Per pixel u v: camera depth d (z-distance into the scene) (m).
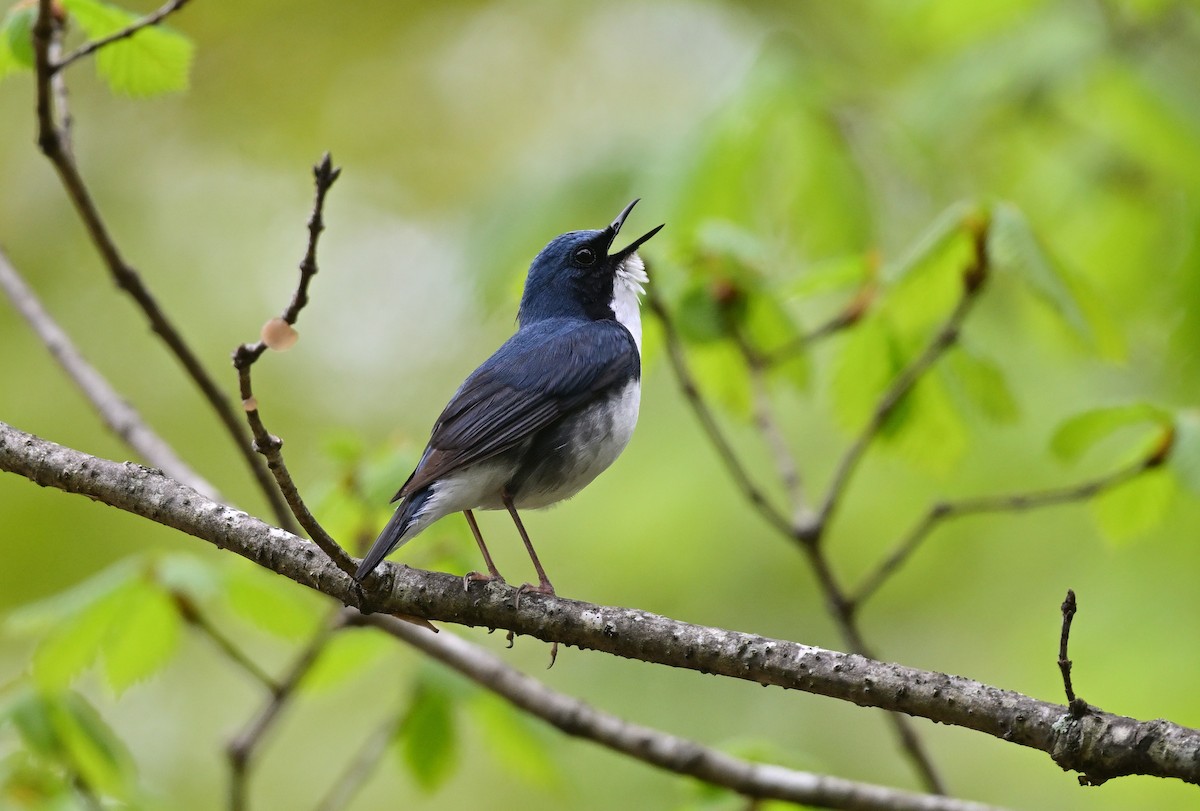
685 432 13.90
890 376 9.62
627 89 17.00
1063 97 12.51
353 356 17.52
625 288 10.09
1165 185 12.37
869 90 12.70
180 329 17.11
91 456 7.30
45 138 7.94
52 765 8.30
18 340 16.50
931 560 13.69
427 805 15.38
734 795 8.59
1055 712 5.57
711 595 13.73
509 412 8.68
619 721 8.93
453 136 18.34
